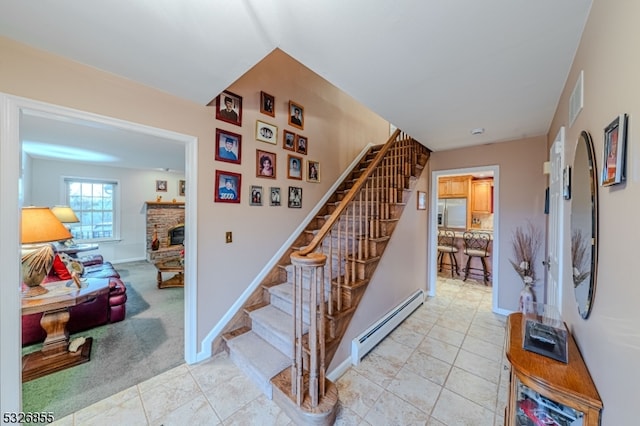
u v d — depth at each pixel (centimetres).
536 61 154
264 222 273
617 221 85
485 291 425
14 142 139
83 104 160
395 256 299
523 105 217
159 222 648
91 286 252
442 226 568
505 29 127
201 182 219
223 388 190
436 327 295
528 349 125
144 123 186
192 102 212
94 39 136
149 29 128
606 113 96
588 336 110
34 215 206
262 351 214
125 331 273
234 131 244
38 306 197
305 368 190
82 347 234
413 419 166
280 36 134
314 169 337
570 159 161
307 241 316
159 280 420
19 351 141
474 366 222
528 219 316
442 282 475
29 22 123
